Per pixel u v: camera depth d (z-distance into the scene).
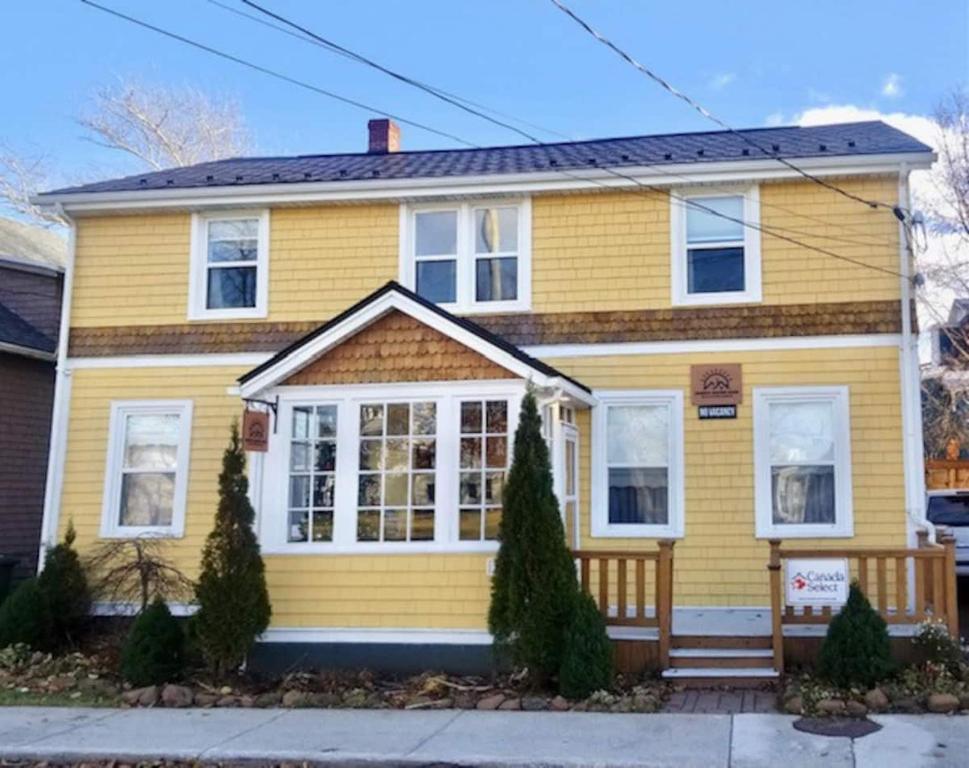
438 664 10.00
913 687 8.44
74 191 13.04
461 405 10.38
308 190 12.62
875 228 11.57
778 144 13.01
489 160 14.12
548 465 9.49
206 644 9.80
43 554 12.53
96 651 11.25
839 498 11.17
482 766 6.92
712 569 11.31
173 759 7.31
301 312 12.70
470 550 10.12
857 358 11.37
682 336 11.79
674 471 11.56
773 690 9.02
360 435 10.55
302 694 9.23
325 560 10.36
